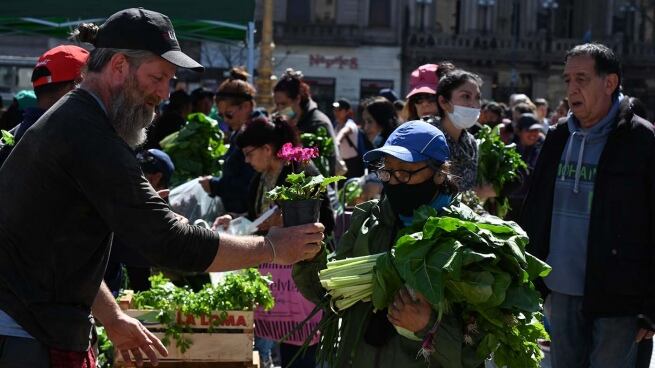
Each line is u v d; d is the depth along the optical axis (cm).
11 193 300
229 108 792
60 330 304
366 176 726
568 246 473
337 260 355
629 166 455
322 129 726
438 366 336
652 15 5278
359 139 1014
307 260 358
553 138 491
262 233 582
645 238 454
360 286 336
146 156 593
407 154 337
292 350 559
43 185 296
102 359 475
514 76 5047
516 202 765
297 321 546
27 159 298
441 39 5028
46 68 418
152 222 295
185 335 469
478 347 324
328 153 712
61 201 297
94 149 293
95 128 297
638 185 454
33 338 302
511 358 325
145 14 309
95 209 303
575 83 470
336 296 342
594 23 5256
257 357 493
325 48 4962
